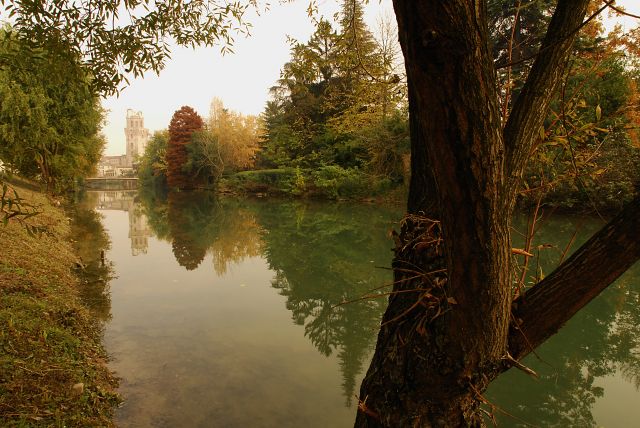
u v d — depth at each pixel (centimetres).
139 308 728
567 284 147
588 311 739
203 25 344
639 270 984
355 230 1673
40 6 261
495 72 114
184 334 614
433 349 160
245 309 746
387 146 2281
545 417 421
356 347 589
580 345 599
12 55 278
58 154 1834
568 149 200
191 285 902
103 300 752
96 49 299
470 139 111
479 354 152
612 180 1312
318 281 959
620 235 135
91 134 2120
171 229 1802
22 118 1310
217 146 4659
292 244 1417
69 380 399
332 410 418
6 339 411
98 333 592
